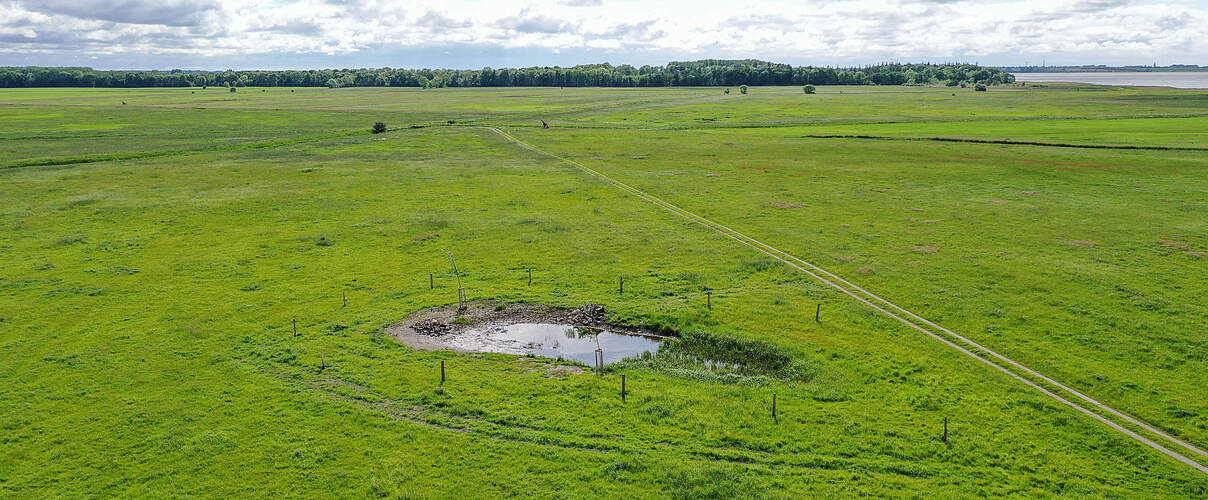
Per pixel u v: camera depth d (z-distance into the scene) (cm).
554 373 3809
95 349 4100
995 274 5128
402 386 3631
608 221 6994
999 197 7594
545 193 8325
